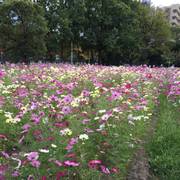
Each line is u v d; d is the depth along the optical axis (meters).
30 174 1.35
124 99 2.38
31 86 2.93
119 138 1.77
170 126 2.21
